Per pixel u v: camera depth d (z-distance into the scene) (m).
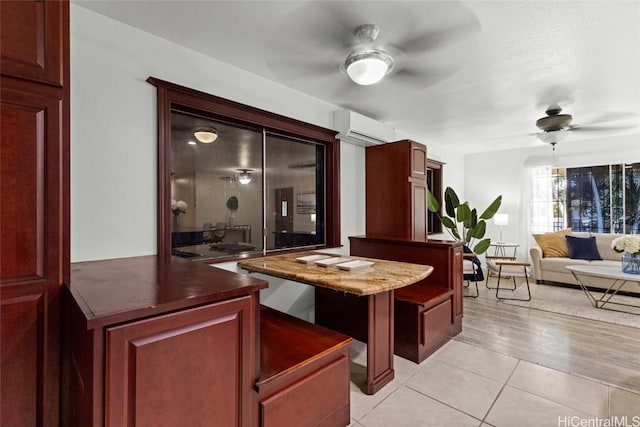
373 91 3.13
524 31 2.06
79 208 1.87
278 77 2.80
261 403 1.36
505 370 2.40
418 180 3.86
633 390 2.11
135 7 1.86
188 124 2.47
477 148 6.04
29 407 1.23
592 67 2.58
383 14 1.88
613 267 4.27
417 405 1.98
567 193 5.53
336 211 3.67
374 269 2.22
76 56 1.85
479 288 4.94
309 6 1.82
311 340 1.85
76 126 1.86
